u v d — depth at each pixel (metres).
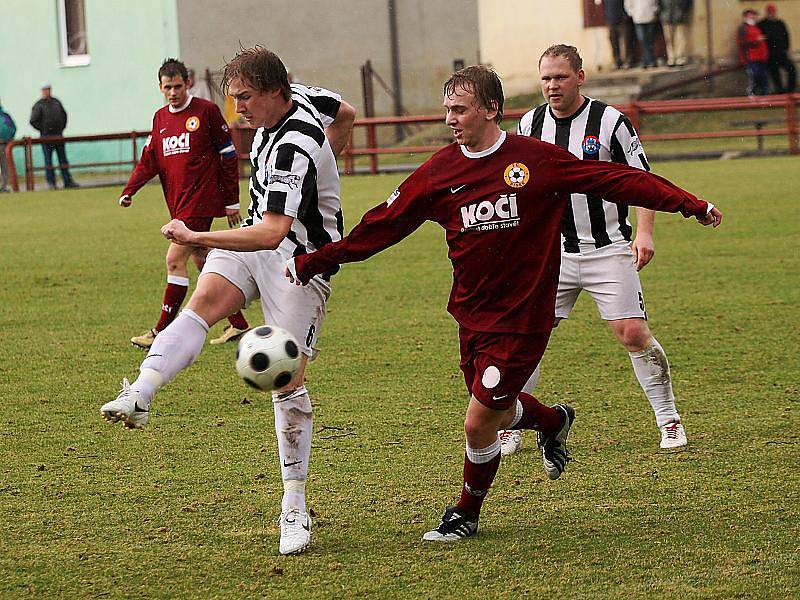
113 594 13.64
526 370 14.95
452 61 98.44
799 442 19.25
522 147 14.60
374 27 99.44
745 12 86.19
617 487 17.31
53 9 102.38
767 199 53.62
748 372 24.19
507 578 13.91
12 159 81.50
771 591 13.32
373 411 21.78
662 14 90.50
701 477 17.62
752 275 35.97
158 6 100.31
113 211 63.69
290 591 13.65
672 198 14.23
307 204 15.30
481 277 14.91
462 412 21.61
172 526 15.91
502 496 17.09
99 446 19.78
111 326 31.25
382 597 13.41
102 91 102.44
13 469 18.53
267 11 100.38
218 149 30.02
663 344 27.11
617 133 19.23
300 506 15.25
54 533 15.67
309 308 15.73
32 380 24.88
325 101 16.73
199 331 15.31
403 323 30.41
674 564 14.21
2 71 105.44
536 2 94.75
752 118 88.44
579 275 19.67
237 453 19.33
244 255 15.73
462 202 14.71
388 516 16.23
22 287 38.00
